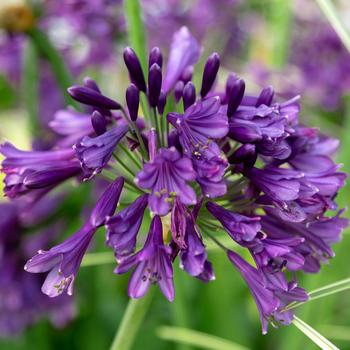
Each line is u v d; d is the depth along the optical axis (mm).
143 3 945
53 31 877
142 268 569
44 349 799
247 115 580
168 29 956
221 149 593
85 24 866
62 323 783
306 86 904
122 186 583
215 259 788
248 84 919
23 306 772
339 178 587
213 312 784
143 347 791
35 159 611
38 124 790
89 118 641
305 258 592
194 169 558
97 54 892
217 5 1009
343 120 948
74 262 575
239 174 590
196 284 794
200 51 647
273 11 889
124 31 878
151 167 553
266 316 577
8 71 909
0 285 766
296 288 573
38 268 571
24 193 611
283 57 890
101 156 568
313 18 955
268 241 567
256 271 583
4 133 1062
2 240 757
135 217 564
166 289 562
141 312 617
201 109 563
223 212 572
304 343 708
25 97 797
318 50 932
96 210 575
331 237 592
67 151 613
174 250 567
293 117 594
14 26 750
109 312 821
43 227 767
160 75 586
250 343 797
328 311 721
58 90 878
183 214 562
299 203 579
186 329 679
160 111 589
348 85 906
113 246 556
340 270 711
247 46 1071
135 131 593
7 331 778
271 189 574
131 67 601
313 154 610
